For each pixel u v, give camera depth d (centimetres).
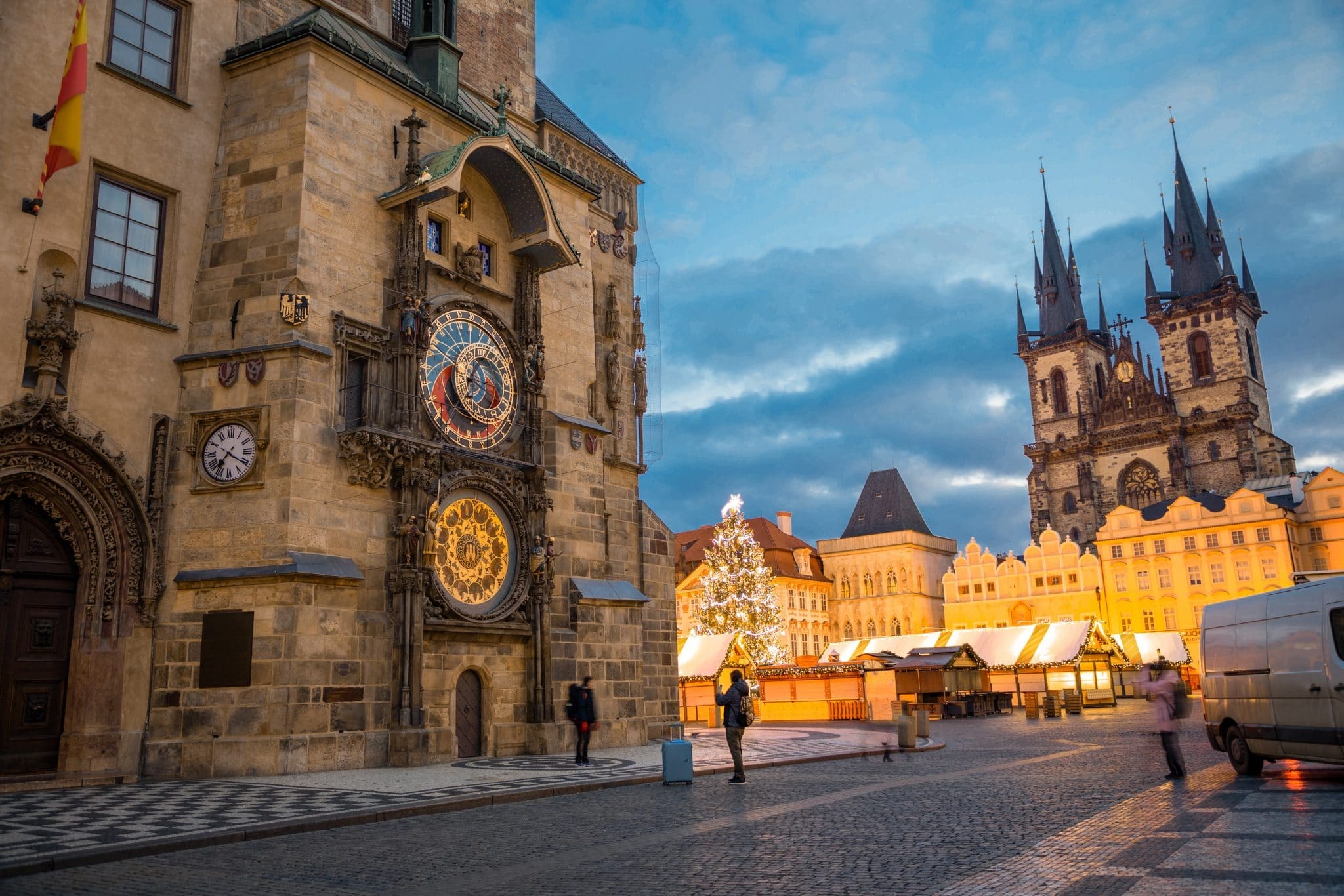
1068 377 14562
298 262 2416
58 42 2286
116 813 1574
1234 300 13275
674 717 3700
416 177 2670
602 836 1377
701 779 2211
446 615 2545
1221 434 13025
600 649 3069
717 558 8556
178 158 2484
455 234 2883
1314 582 1798
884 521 13362
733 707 2136
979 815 1504
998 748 3147
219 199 2527
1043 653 6688
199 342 2444
